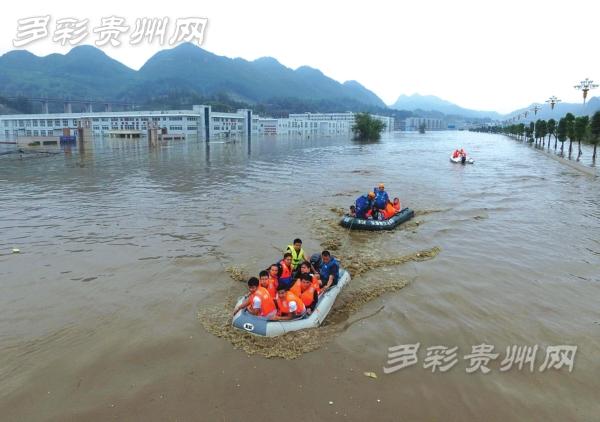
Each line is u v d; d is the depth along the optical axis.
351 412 5.99
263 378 6.71
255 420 5.82
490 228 15.59
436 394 6.38
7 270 11.37
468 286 10.23
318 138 105.38
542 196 22.27
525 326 8.36
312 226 15.92
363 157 48.31
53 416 5.89
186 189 24.55
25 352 7.46
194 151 55.34
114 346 7.62
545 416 5.94
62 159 43.91
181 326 8.30
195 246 13.34
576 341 7.82
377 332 8.12
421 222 16.56
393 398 6.28
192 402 6.18
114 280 10.62
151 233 14.87
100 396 6.30
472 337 7.95
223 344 7.66
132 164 38.91
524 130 88.38
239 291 9.92
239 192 23.53
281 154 51.91
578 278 10.78
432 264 11.73
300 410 6.02
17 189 24.69
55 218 17.20
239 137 103.56
